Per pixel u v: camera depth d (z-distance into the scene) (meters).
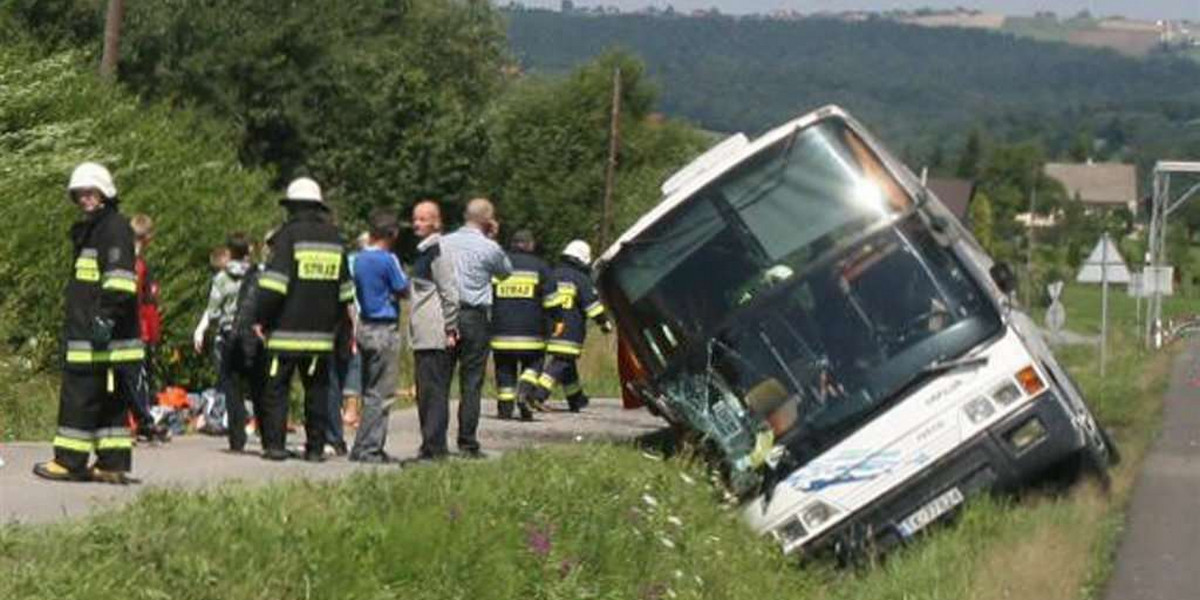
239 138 54.53
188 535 9.76
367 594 10.03
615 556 12.26
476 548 11.09
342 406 17.72
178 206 25.59
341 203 55.78
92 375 13.33
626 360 19.28
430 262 16.25
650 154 75.81
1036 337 18.19
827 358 16.17
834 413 16.02
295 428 20.91
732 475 16.06
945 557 14.20
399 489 12.20
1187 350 66.12
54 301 23.09
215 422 19.47
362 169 58.72
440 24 77.12
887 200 16.52
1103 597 13.28
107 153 26.42
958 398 15.84
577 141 74.06
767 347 16.31
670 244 16.73
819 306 16.30
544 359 24.64
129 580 8.89
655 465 15.77
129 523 9.84
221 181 28.05
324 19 59.34
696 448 16.44
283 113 56.59
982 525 15.12
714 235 16.66
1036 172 132.62
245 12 56.50
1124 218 135.38
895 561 14.71
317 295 16.12
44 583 8.52
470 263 16.41
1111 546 15.21
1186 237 120.88
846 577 15.14
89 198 13.23
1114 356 53.69
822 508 15.72
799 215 16.59
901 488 15.73
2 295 22.78
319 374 16.22
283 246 16.00
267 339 16.06
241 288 17.06
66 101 28.02
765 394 16.22
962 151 136.62
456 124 60.88
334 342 16.52
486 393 28.20
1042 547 14.05
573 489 13.29
